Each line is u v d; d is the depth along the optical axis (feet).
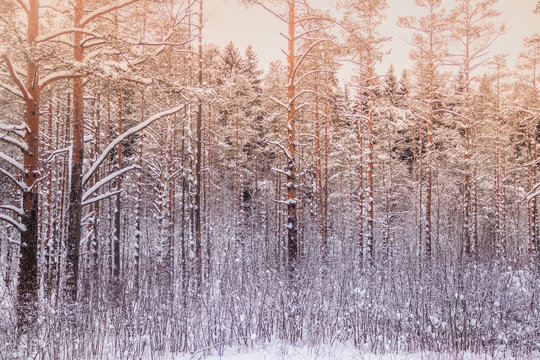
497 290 37.68
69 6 32.63
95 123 57.36
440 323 32.73
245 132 93.76
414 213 106.32
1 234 61.16
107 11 30.58
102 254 59.88
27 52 24.44
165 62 47.47
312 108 72.49
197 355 29.55
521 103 69.92
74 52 31.04
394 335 34.06
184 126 59.21
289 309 33.99
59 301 28.22
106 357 26.55
